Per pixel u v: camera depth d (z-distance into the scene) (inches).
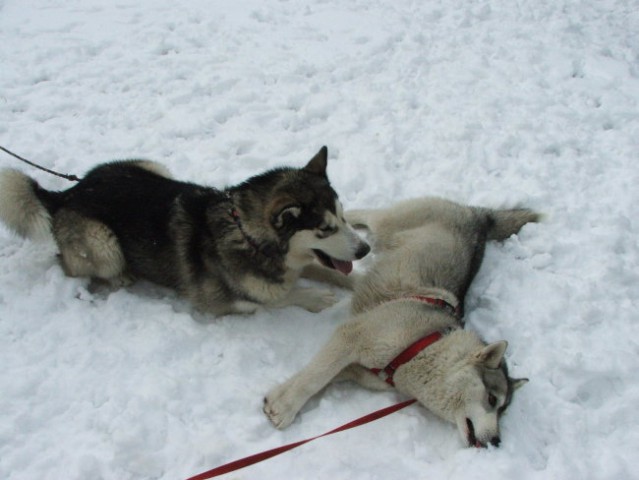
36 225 76.9
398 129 109.3
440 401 67.5
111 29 140.1
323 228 71.2
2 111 110.0
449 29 145.2
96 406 66.9
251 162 101.1
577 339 76.4
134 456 62.4
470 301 84.6
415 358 68.6
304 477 62.6
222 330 76.2
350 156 103.3
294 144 105.5
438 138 107.2
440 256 79.4
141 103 114.2
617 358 73.5
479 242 85.1
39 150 100.3
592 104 117.8
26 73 120.8
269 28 143.9
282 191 70.7
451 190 98.4
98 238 75.8
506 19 150.7
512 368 74.4
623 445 67.0
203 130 107.8
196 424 66.3
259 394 69.7
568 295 81.4
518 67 127.3
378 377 71.6
